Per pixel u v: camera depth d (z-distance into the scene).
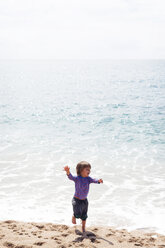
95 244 4.82
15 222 6.39
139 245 5.09
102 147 15.19
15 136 17.48
